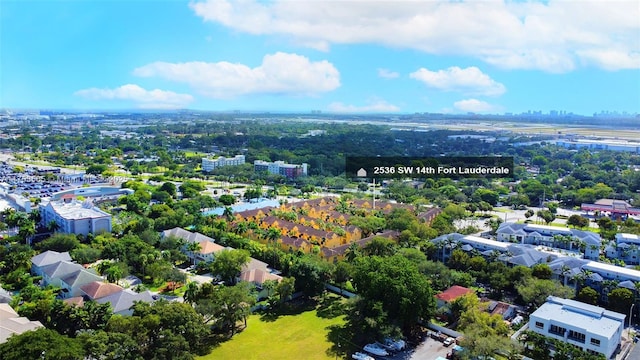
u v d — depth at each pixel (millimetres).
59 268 160000
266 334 136625
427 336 137250
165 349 108625
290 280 155750
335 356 124938
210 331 133000
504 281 163000
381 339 128500
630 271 159875
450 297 150625
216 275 174500
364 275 140375
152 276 170250
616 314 134000
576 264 168625
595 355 116250
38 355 94000
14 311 127188
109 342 105625
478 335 120312
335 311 153750
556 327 130750
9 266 171875
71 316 122312
